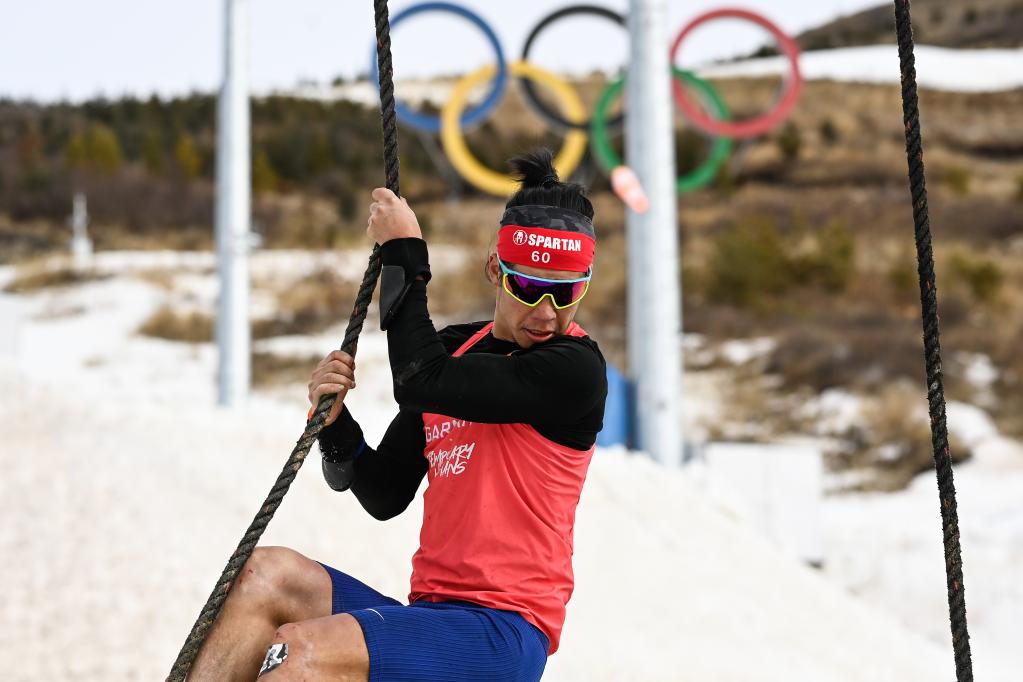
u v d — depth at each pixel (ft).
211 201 169.37
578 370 11.10
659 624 33.14
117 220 161.58
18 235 151.94
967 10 304.50
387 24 11.65
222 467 35.17
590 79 225.97
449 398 10.89
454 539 11.30
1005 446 82.07
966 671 11.05
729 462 49.93
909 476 77.87
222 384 53.31
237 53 53.36
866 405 87.45
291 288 121.70
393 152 11.63
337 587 11.54
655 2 47.73
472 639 10.64
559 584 11.39
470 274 120.57
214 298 122.42
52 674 25.22
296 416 41.09
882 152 185.37
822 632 36.40
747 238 119.03
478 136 191.21
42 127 214.07
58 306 119.44
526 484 11.21
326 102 235.81
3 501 31.58
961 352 97.50
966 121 206.39
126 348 105.50
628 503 41.04
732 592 36.73
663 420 47.50
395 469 12.57
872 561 55.11
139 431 36.73
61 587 28.25
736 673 30.63
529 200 11.69
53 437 35.45
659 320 47.62
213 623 11.03
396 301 11.12
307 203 172.24
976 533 58.23
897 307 113.60
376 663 10.20
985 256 128.67
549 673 28.48
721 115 70.64
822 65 254.27
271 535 31.86
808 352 96.07
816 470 50.01
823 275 119.85
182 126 216.13
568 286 11.34
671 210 47.96
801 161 179.83
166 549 30.27
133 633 26.94
